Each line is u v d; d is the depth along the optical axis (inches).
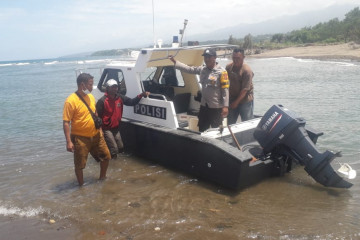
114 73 280.4
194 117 262.5
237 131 223.6
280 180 210.2
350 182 204.2
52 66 2935.5
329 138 295.0
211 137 206.8
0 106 575.8
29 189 213.5
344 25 2898.6
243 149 222.7
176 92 307.0
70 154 285.3
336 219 161.3
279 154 206.5
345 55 1561.3
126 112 269.3
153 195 195.6
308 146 190.7
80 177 211.8
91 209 181.0
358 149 262.8
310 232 150.0
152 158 246.2
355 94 538.9
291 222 159.8
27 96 721.0
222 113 215.3
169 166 236.1
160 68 309.3
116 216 171.9
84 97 198.1
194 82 288.2
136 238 150.6
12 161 271.0
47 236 156.3
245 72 231.0
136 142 257.3
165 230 156.3
